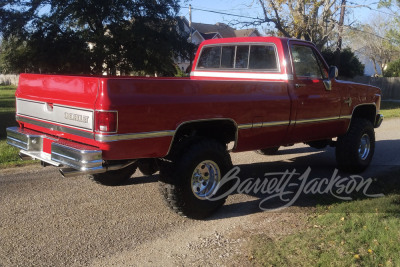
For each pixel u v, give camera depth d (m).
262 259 3.85
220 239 4.40
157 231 4.61
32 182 6.25
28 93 5.04
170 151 4.65
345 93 6.55
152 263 3.89
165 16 22.03
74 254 4.03
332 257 3.82
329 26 20.92
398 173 6.89
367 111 7.50
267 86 5.31
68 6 19.73
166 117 4.29
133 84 4.08
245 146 5.27
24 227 4.62
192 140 4.75
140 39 20.64
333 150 9.13
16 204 5.31
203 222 4.89
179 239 4.41
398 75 41.19
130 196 5.73
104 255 4.03
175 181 4.54
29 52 20.39
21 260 3.88
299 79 5.77
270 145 5.63
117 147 4.02
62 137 4.51
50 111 4.64
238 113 4.95
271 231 4.56
